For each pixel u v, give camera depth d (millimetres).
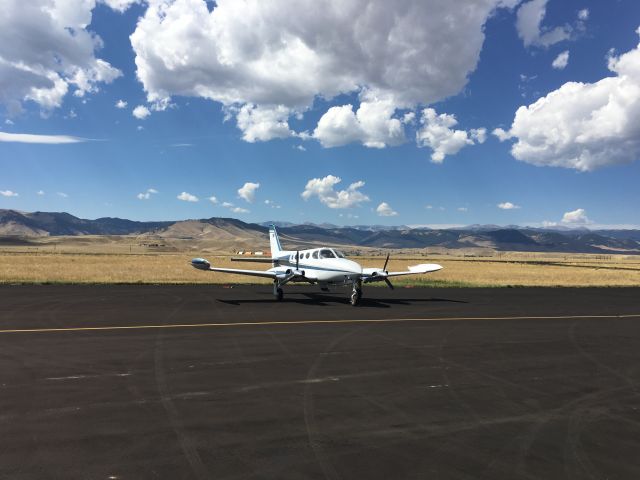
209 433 5848
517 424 6406
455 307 21094
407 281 38781
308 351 10898
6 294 22938
